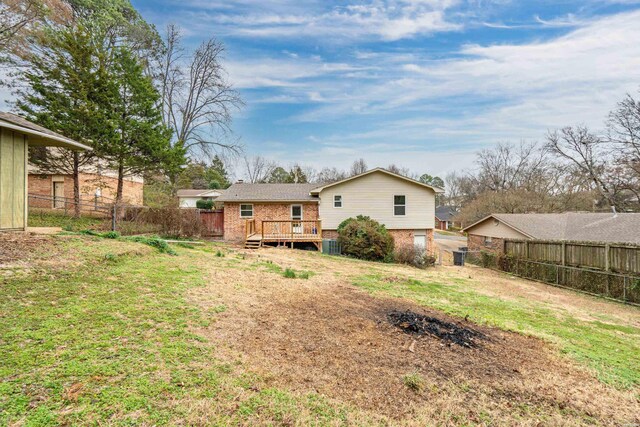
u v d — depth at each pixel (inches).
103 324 136.8
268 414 97.2
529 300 348.2
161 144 596.7
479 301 298.0
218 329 152.3
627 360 182.1
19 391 89.3
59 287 170.4
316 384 118.1
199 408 94.3
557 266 499.8
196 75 926.4
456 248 1070.4
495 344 179.0
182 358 120.1
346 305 223.9
